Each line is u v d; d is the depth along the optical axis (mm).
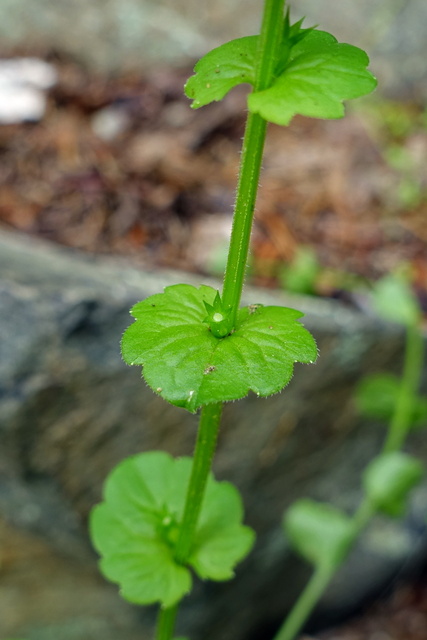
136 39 406
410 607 319
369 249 329
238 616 283
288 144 385
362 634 311
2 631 248
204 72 156
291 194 352
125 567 181
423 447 302
